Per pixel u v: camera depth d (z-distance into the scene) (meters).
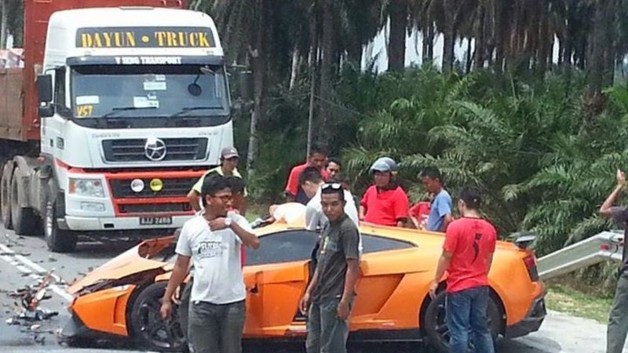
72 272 17.55
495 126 22.36
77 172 18.81
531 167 22.14
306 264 11.22
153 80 19.14
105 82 18.98
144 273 11.52
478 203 10.38
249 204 34.75
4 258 19.17
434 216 13.14
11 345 11.78
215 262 8.54
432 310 11.25
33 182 21.69
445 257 10.21
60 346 11.77
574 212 19.17
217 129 19.25
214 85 19.44
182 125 19.08
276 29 37.88
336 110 35.16
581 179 19.17
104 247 20.91
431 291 10.35
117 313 11.56
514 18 39.44
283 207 11.88
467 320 10.27
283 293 11.22
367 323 11.28
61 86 19.28
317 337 9.52
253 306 11.23
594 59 26.08
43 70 20.59
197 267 8.58
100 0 22.00
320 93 36.72
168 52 19.25
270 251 11.34
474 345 10.38
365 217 13.84
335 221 9.46
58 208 19.31
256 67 38.00
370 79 35.47
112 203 18.84
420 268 11.31
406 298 11.29
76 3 21.84
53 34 20.03
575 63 46.38
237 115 20.02
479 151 22.44
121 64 19.00
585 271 18.19
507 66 33.62
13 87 22.70
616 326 10.61
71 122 18.80
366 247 11.46
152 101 19.05
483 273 10.30
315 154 14.79
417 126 26.83
